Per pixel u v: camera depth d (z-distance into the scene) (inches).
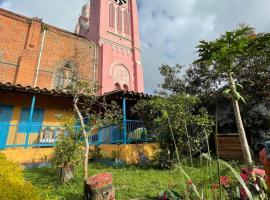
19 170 130.6
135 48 1057.5
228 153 426.3
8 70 649.0
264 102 467.8
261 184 95.0
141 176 293.6
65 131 327.0
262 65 431.5
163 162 347.3
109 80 888.3
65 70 770.2
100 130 483.5
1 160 135.6
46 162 387.9
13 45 681.0
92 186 179.9
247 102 470.6
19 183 101.3
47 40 760.3
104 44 932.0
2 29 674.8
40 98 544.7
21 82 641.6
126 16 1122.0
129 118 516.4
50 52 752.3
